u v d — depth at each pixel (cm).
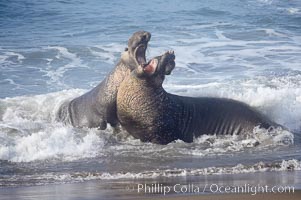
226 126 5203
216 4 10619
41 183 4059
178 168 4391
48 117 5619
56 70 7175
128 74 5047
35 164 4591
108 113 5203
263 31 9000
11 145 4906
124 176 4175
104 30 8925
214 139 5147
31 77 6925
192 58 7588
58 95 6056
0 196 3628
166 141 5109
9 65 7350
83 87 6588
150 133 5066
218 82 6588
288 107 5675
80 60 7556
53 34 8769
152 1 10800
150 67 4856
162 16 9731
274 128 5194
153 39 8419
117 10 10119
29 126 5312
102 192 3606
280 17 9881
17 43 8300
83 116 5331
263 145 5025
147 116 5000
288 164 4344
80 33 8794
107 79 5178
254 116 5253
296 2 11075
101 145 5003
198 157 4716
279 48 8100
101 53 7806
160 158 4703
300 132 5369
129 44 5012
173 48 7975
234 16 9875
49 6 10344
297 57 7656
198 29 9031
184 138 5153
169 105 5053
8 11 10000
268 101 5706
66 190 3756
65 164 4581
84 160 4672
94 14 9862
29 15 9831
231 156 4722
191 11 10088
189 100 5212
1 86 6606
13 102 5891
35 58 7612
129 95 4975
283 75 6825
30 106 5828
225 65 7306
